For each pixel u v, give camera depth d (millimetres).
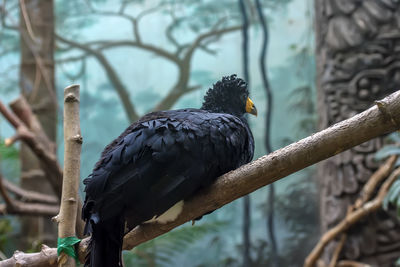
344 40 5008
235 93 3229
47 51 6504
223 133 2475
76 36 13562
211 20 12875
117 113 14383
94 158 14133
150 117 2619
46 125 6301
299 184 12039
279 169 2148
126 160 2252
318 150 2053
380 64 4871
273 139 12781
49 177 4836
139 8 13711
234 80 3258
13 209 5402
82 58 12461
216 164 2408
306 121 12258
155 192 2256
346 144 2012
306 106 12438
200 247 12086
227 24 12930
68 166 2395
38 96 6332
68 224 2379
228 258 11516
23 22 6410
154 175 2262
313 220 11742
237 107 3225
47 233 6727
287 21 12734
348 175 4887
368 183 4680
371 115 1945
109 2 13367
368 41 4941
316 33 5543
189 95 12500
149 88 14117
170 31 12539
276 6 12461
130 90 14102
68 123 2432
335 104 5020
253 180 2230
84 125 14273
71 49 12219
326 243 4793
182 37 13406
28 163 6574
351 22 5047
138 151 2271
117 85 12359
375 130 1949
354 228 4809
